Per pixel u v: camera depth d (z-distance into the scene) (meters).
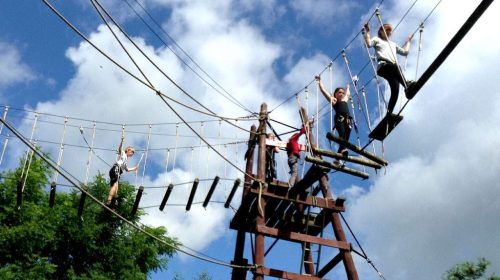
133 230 21.73
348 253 13.12
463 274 20.55
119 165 14.16
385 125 10.30
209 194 13.37
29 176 19.59
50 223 19.55
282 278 12.52
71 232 20.03
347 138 11.21
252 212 14.19
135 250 21.55
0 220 18.88
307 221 13.80
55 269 19.27
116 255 20.89
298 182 13.29
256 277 12.41
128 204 21.28
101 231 20.95
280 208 14.14
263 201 13.52
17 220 19.05
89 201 21.05
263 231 12.95
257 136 15.05
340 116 11.15
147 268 22.02
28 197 19.86
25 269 18.27
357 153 10.91
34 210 19.28
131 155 14.68
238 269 13.88
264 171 14.15
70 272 19.52
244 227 14.52
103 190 21.28
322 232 13.80
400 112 10.05
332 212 13.88
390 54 10.02
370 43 10.17
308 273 13.88
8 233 18.14
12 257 18.56
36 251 19.66
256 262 12.55
